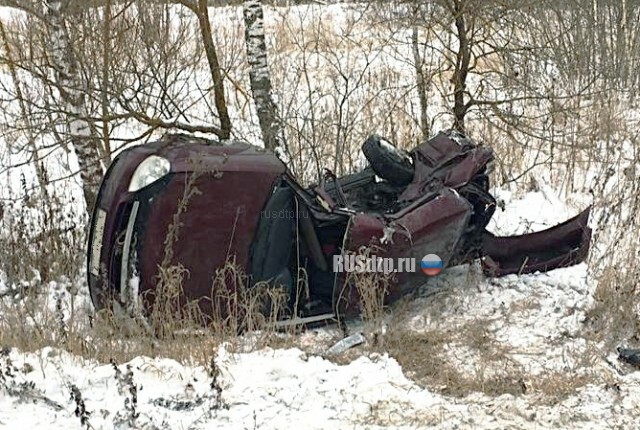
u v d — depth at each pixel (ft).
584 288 20.03
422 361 16.81
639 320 17.67
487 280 20.72
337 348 17.40
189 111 32.01
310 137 28.81
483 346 17.33
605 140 30.60
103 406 14.39
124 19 24.66
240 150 18.11
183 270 16.93
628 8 40.91
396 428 13.83
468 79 35.65
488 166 20.83
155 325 17.02
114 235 17.21
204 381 15.30
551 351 16.97
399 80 35.73
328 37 40.04
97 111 25.39
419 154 21.94
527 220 25.12
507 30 30.58
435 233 18.81
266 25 41.55
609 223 23.54
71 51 22.76
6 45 24.79
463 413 14.29
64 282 21.44
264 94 25.48
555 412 14.34
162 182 16.80
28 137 26.58
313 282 19.57
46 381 15.17
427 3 28.14
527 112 32.99
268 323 17.51
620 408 14.51
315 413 14.28
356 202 21.86
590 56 38.52
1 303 19.03
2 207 23.27
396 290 18.89
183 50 32.81
